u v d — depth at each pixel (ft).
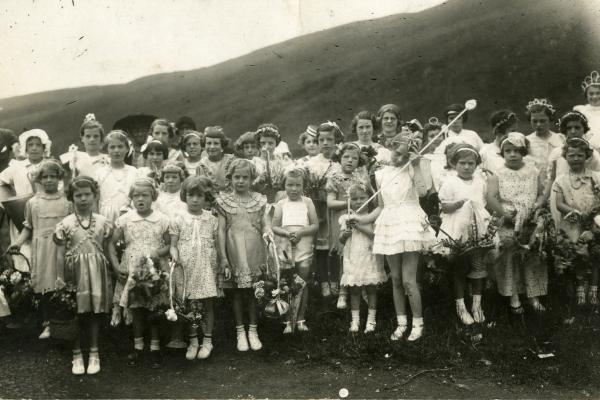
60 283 13.99
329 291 18.85
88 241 14.30
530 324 15.49
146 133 24.52
